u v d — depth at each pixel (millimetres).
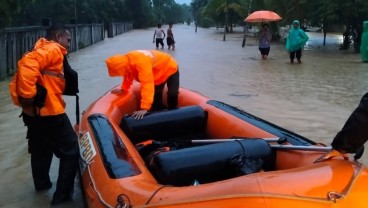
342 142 2738
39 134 4352
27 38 14141
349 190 2504
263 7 30781
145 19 75312
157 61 5309
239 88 10914
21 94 3963
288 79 12523
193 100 5617
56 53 4160
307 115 8117
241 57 19266
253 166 3404
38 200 4645
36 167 4742
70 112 8242
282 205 2305
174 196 2645
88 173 3828
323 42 27781
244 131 4469
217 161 3486
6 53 12398
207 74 13438
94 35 29844
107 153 3754
